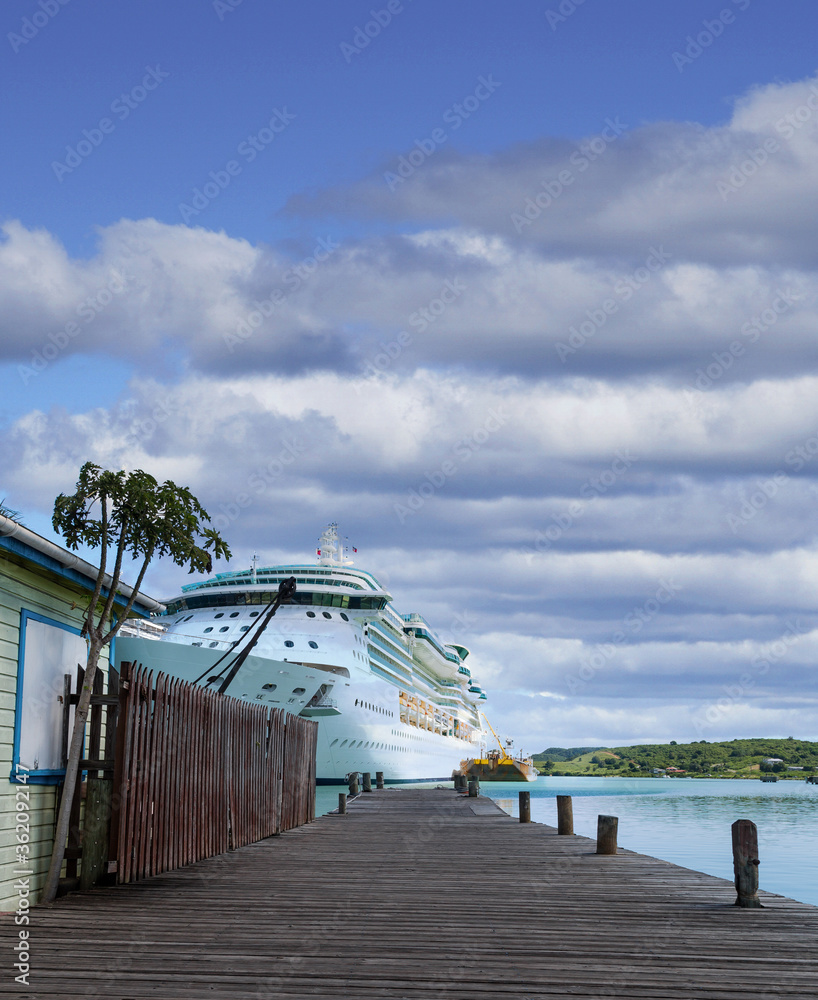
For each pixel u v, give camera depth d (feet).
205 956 23.44
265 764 57.57
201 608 176.45
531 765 406.41
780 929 27.71
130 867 35.58
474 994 20.18
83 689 33.32
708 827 121.60
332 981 21.09
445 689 286.05
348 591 171.63
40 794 33.60
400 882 37.32
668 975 22.00
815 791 373.20
